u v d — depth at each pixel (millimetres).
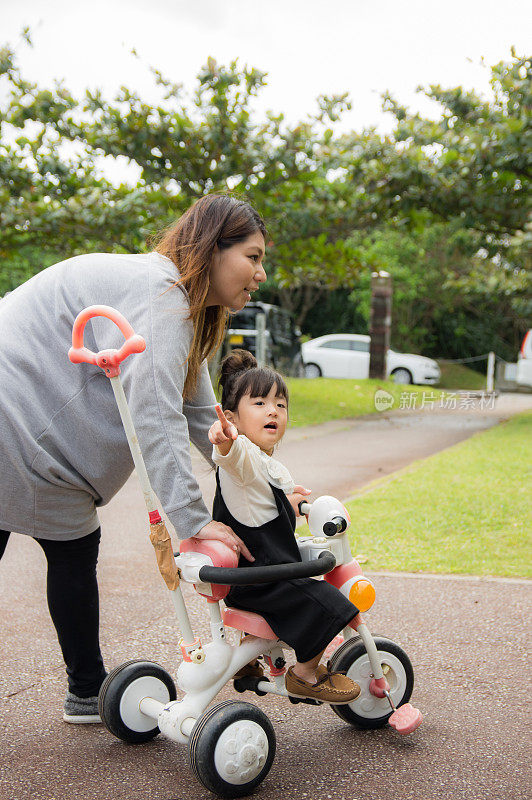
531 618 3609
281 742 2539
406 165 11148
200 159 11297
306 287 28672
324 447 9680
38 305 2375
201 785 2225
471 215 11789
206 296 2371
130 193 11586
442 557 4590
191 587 4172
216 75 10672
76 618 2564
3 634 3488
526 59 10992
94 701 2664
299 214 11734
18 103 11297
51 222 11281
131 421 2139
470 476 7215
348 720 2582
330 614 2240
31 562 4719
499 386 22844
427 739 2533
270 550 2301
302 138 11086
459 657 3178
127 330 2076
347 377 20953
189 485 2184
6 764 2377
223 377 2547
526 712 2711
